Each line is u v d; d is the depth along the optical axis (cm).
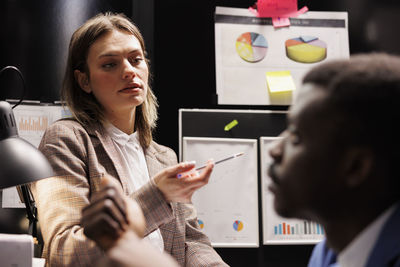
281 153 41
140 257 28
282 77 206
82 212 35
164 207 115
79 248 111
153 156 158
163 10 203
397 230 37
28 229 162
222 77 204
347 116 37
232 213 196
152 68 199
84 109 149
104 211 33
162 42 201
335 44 212
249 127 204
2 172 108
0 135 115
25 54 187
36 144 184
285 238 199
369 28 215
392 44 214
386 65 38
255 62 207
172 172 113
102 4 195
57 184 126
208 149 199
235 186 198
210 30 206
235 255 195
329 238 42
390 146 36
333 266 50
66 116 187
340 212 39
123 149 148
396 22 215
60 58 190
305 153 38
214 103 203
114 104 147
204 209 195
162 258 28
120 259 28
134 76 146
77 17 192
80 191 126
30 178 109
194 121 200
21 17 188
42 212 125
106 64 147
